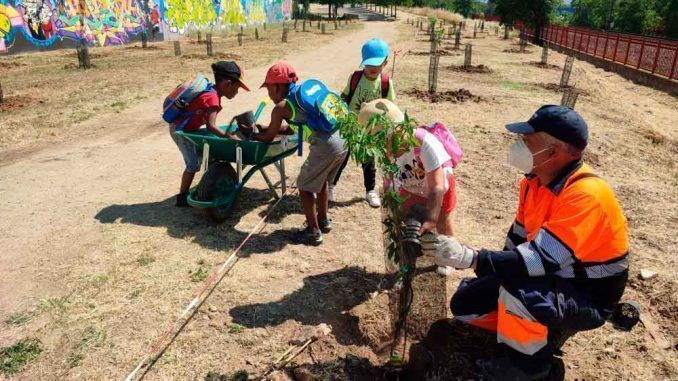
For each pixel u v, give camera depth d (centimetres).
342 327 331
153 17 2694
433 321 299
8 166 665
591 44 2538
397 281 287
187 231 465
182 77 1420
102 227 474
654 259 420
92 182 602
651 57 1891
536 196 255
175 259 414
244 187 580
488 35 3788
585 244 231
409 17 6600
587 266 242
